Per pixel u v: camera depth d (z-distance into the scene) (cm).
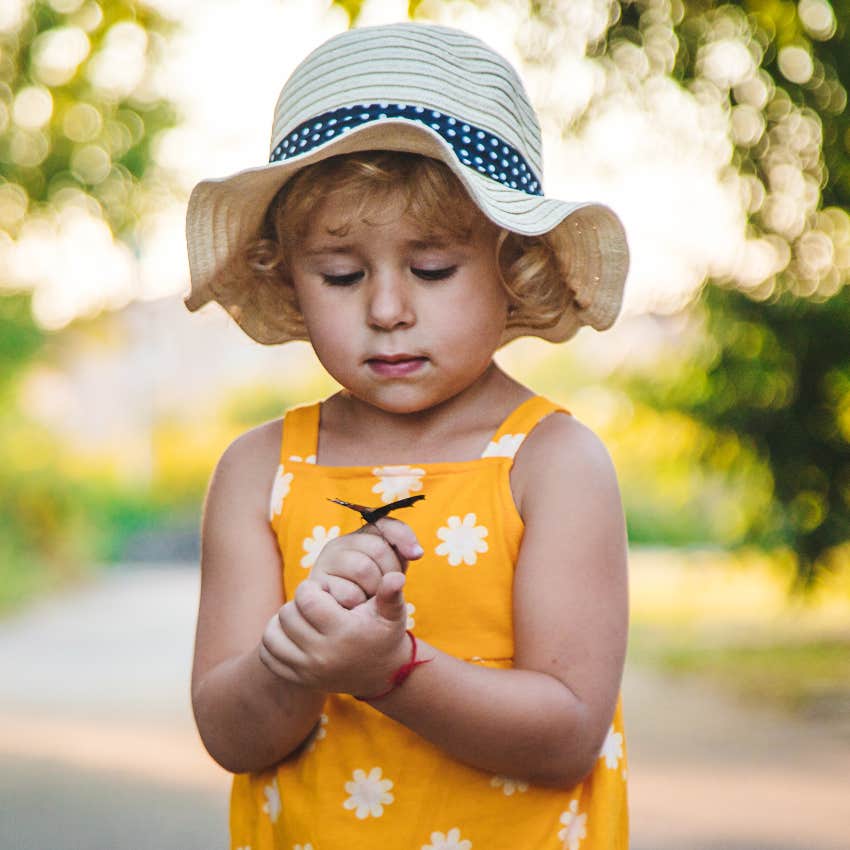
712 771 765
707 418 1044
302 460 209
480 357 195
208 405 3303
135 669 1239
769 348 980
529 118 211
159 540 3114
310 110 199
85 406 3234
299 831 194
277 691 186
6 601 1852
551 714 182
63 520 2305
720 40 664
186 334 3322
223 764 198
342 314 193
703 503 1183
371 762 192
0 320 1845
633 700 1054
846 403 1017
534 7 546
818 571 1082
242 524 208
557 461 195
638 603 1789
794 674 1164
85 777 764
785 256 847
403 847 189
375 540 172
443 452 202
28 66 821
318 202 192
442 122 196
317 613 168
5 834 630
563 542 191
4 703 1041
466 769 190
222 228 214
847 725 921
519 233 190
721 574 1745
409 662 174
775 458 1044
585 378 1434
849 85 737
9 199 933
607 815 196
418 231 189
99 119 869
